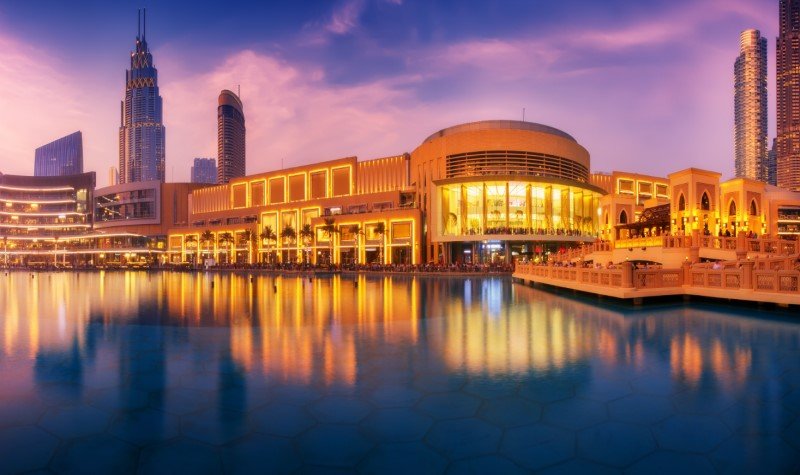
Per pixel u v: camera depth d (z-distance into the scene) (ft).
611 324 48.11
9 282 154.92
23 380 28.25
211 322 51.85
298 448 18.84
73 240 399.65
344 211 288.71
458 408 23.04
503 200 231.30
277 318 55.01
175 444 19.30
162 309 66.08
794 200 271.90
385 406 23.34
